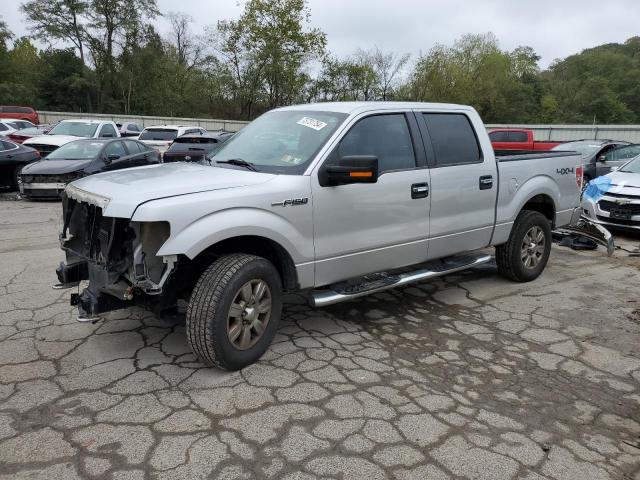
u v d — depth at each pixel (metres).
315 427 3.02
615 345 4.30
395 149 4.46
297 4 44.12
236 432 2.95
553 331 4.57
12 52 57.91
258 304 3.69
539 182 5.77
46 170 11.22
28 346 4.02
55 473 2.58
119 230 3.44
